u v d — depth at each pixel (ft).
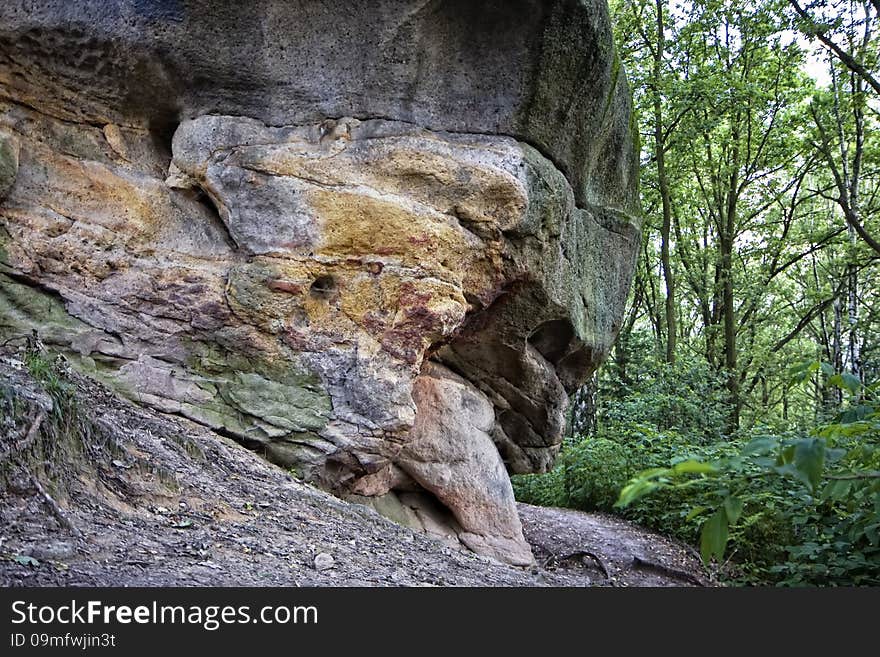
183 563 12.50
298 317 20.06
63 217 19.63
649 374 54.75
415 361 20.43
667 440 39.32
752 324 76.69
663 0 60.44
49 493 12.92
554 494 41.39
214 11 19.30
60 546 11.62
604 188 26.55
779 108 64.13
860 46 49.83
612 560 27.81
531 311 23.76
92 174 20.06
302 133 20.29
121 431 16.35
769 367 73.56
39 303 19.07
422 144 20.21
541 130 21.61
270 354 19.80
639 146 28.84
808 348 89.76
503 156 20.75
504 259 21.65
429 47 20.15
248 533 14.90
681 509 32.12
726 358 65.16
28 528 11.90
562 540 30.04
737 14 60.34
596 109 22.67
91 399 17.69
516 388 26.68
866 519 15.40
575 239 24.82
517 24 20.10
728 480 7.82
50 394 14.66
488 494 23.61
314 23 19.81
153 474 15.51
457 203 20.44
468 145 20.68
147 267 19.85
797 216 71.77
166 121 20.89
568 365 28.48
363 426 20.01
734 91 56.29
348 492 21.03
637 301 75.87
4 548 11.12
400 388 20.13
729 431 50.16
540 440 29.17
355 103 20.27
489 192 20.48
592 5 20.53
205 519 14.97
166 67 19.77
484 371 25.89
